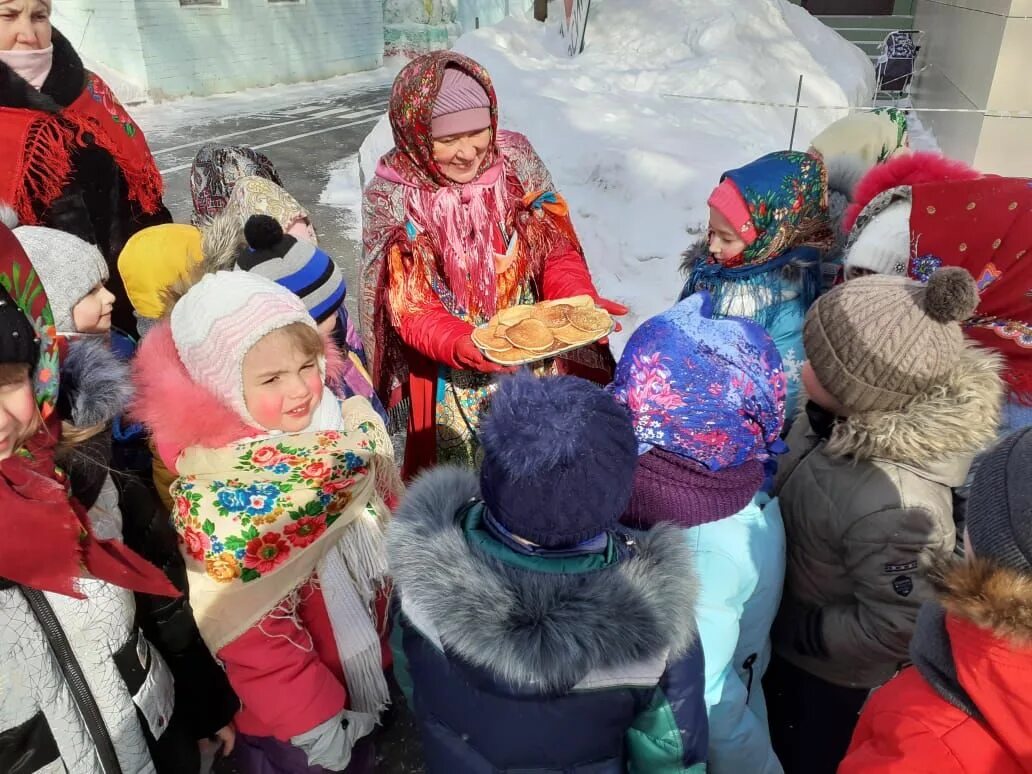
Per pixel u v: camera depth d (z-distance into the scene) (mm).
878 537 1346
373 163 6668
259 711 1390
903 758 932
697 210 4801
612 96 6348
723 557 1341
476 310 2186
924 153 2131
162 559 1335
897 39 9734
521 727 1094
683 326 1417
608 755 1144
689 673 1134
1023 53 5375
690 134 5738
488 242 2141
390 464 1719
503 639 1011
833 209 2508
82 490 1176
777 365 1458
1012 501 859
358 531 1505
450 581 1066
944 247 1722
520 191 2242
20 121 2242
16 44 2248
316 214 6574
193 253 2090
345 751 1481
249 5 15000
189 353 1359
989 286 1674
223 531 1323
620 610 1024
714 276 2262
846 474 1408
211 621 1341
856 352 1360
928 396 1355
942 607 984
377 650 1541
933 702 956
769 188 2043
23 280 1052
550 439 988
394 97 2020
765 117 6273
